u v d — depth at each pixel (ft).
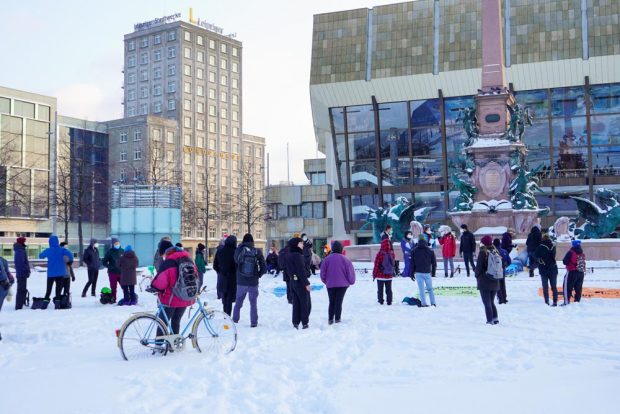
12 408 22.35
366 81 221.25
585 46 202.90
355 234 242.78
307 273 44.52
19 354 35.09
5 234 273.33
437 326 44.34
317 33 229.45
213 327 34.12
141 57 365.20
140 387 25.49
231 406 22.30
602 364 29.91
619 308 53.01
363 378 27.20
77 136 314.35
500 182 117.91
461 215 118.42
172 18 372.58
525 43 208.23
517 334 40.01
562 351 33.58
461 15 217.15
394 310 54.29
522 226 116.37
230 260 48.73
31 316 53.21
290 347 35.78
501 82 119.44
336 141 233.35
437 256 116.47
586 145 211.20
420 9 221.05
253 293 45.44
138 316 32.94
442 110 220.23
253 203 297.33
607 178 209.15
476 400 22.95
